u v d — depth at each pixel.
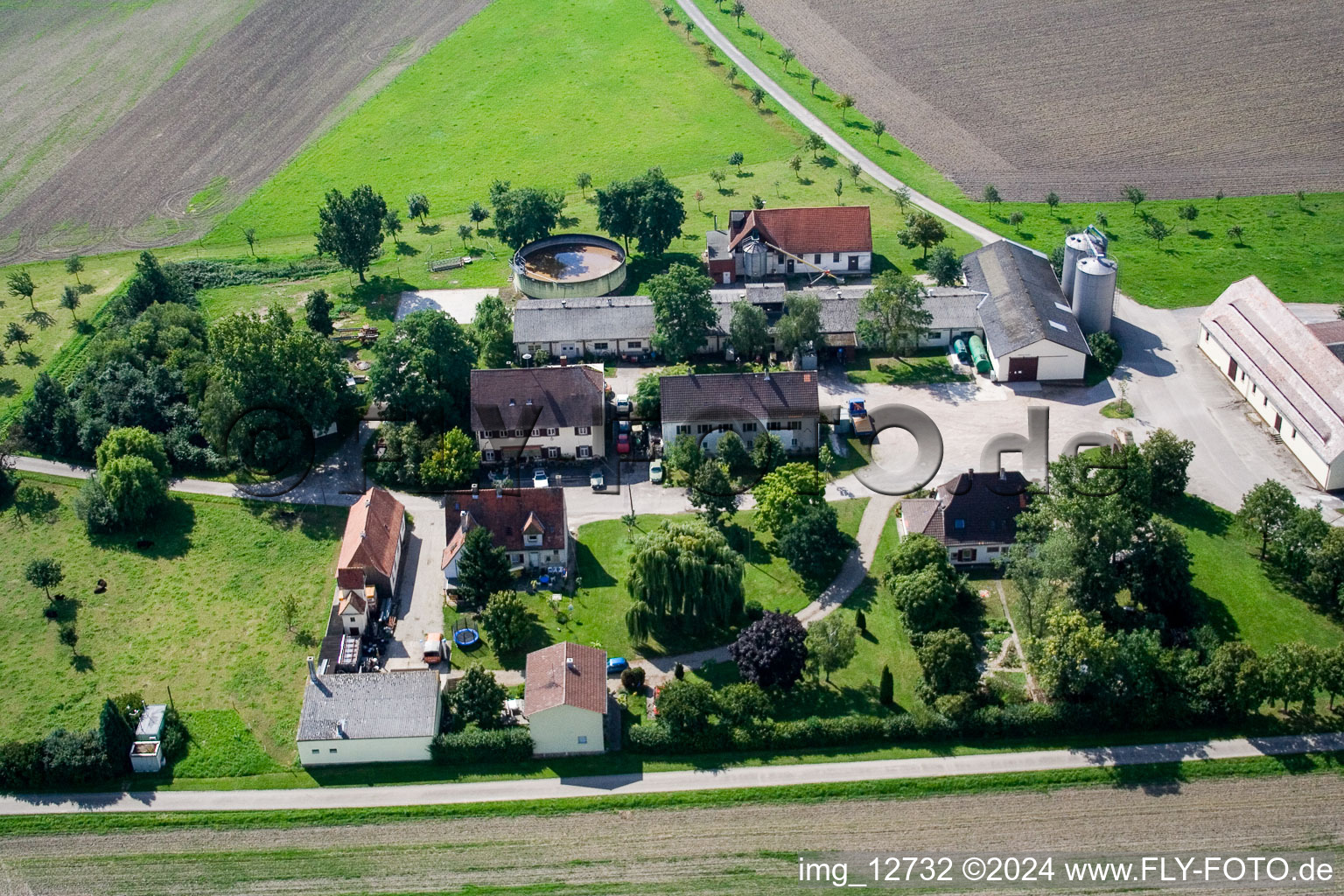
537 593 140.50
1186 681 120.81
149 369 175.12
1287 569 139.25
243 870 109.12
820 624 124.44
